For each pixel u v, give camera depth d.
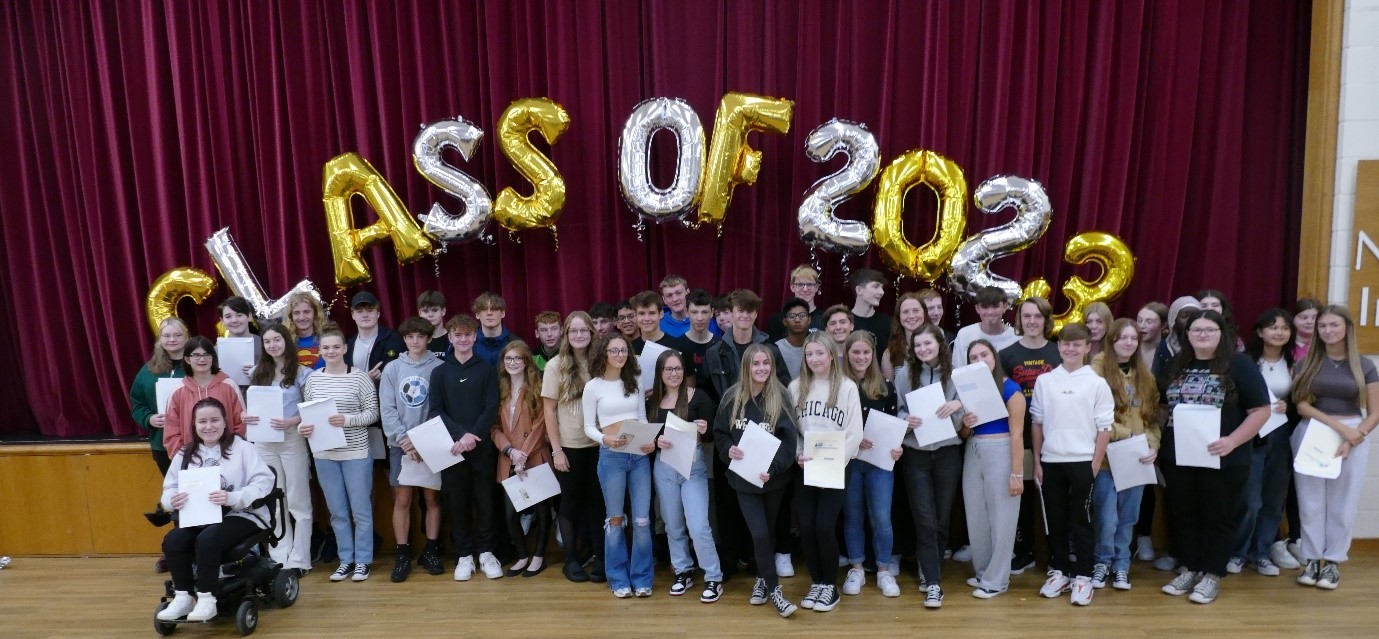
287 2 4.16
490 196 4.24
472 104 4.22
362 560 3.69
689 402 3.34
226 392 3.55
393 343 3.89
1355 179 3.87
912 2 4.11
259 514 3.27
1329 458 3.34
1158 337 3.65
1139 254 4.21
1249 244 4.25
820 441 3.09
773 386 3.17
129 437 4.35
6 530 4.08
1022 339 3.49
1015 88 4.14
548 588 3.57
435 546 3.81
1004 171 4.15
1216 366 3.20
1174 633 3.05
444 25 4.14
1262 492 3.56
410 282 4.32
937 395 3.20
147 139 4.27
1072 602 3.32
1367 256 3.86
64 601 3.54
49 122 4.34
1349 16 3.83
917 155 3.86
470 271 4.31
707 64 4.23
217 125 4.24
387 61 4.18
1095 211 4.14
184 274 4.12
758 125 3.82
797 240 4.22
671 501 3.38
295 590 3.45
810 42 4.14
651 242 4.30
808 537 3.26
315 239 4.28
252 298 4.02
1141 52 4.12
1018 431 3.18
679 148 3.82
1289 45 4.13
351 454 3.61
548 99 3.97
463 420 3.54
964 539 3.92
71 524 4.08
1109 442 3.30
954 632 3.07
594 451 3.52
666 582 3.63
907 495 3.55
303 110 4.22
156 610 3.37
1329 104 3.89
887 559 3.43
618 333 3.32
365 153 4.20
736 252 4.26
